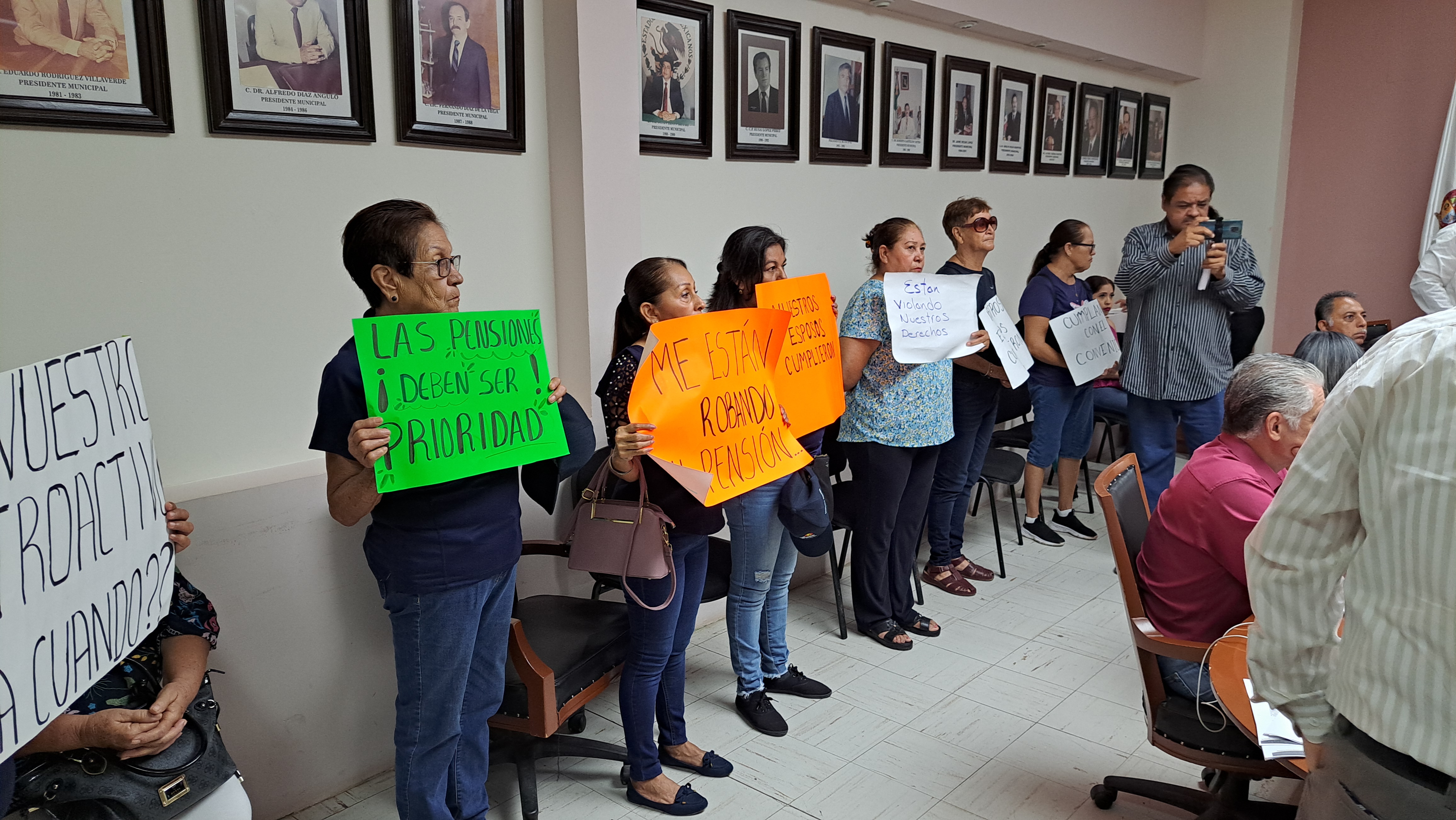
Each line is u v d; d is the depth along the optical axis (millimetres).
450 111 2195
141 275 1762
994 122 4113
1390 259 4988
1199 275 3205
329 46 1958
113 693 1326
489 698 1720
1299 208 5293
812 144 3291
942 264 4004
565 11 2291
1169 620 1734
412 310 1501
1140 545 1931
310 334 2027
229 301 1890
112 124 1669
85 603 1063
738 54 2951
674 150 2805
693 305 1924
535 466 1760
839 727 2352
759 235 2258
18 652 946
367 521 2002
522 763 1962
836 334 2324
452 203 2256
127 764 1269
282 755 1921
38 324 1647
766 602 2488
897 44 3539
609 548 1835
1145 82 5195
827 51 3264
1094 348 3455
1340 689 1043
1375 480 962
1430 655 917
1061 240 3387
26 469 972
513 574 1694
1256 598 1134
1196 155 5500
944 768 2160
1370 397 970
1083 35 4285
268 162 1914
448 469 1485
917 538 2918
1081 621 3027
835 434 2906
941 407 2703
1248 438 1669
